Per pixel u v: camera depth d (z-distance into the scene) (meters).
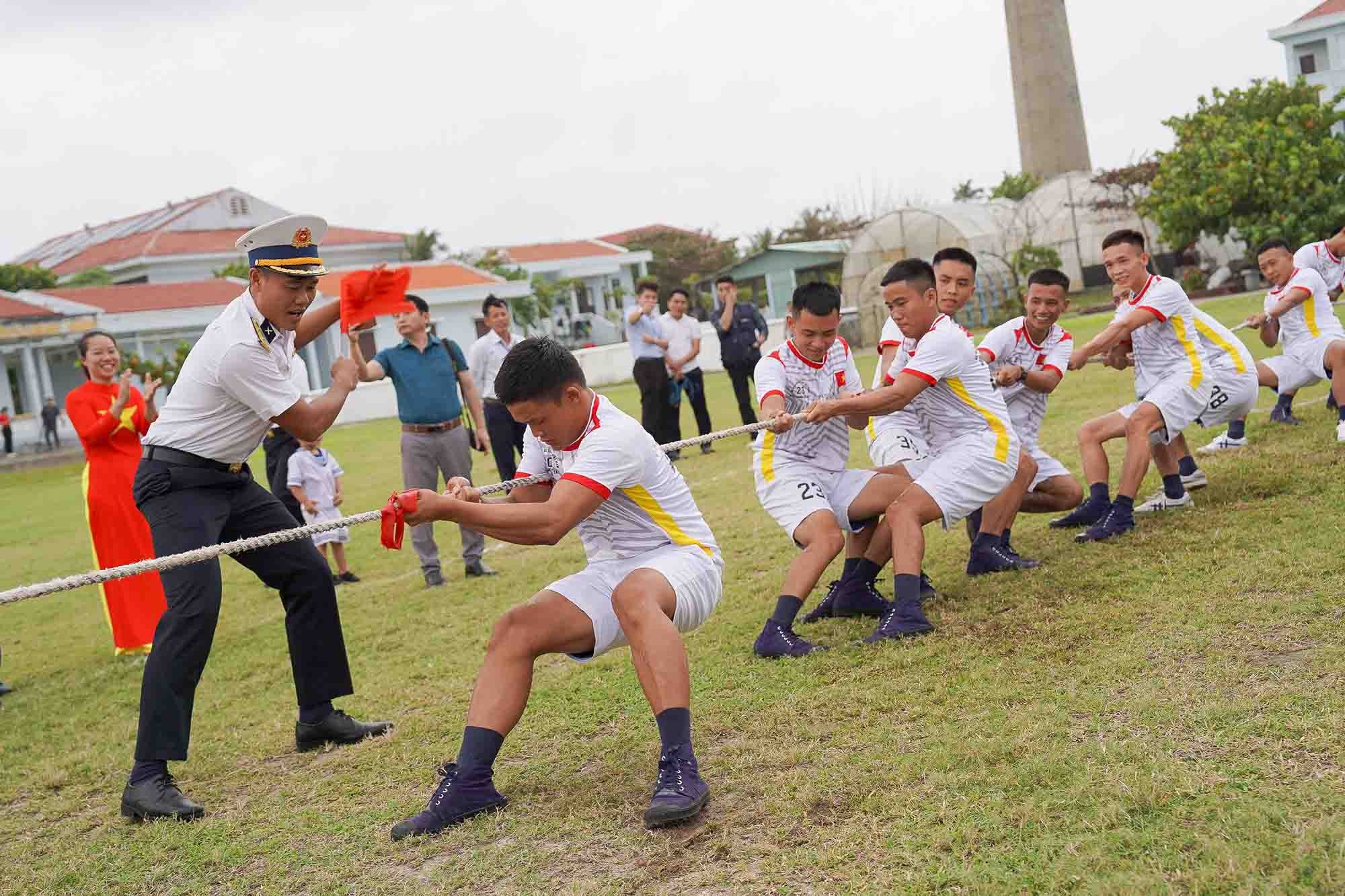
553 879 3.15
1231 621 4.24
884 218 30.34
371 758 4.40
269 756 4.66
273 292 4.20
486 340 9.35
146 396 7.04
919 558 4.88
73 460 28.03
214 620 4.26
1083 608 4.73
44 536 13.84
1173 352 6.15
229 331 4.21
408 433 7.53
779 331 27.44
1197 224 25.66
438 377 7.53
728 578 6.41
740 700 4.32
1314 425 7.82
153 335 35.34
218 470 4.36
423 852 3.44
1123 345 6.54
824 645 4.93
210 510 4.32
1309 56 37.22
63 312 34.38
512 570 7.84
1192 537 5.51
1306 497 5.88
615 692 4.73
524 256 50.03
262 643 6.82
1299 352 7.79
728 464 11.04
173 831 3.92
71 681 6.55
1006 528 5.64
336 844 3.62
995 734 3.56
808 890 2.85
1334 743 3.11
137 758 4.14
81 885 3.60
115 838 3.94
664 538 3.87
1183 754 3.22
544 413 3.67
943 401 5.23
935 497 4.99
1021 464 5.62
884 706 3.99
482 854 3.37
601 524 3.88
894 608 4.84
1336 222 24.28
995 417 5.22
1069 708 3.68
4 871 3.78
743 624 5.41
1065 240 30.08
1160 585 4.84
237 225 52.16
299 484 8.09
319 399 4.48
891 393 5.03
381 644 6.26
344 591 8.04
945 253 5.52
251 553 4.52
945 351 5.06
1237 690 3.61
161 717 4.13
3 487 22.56
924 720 3.81
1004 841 2.91
